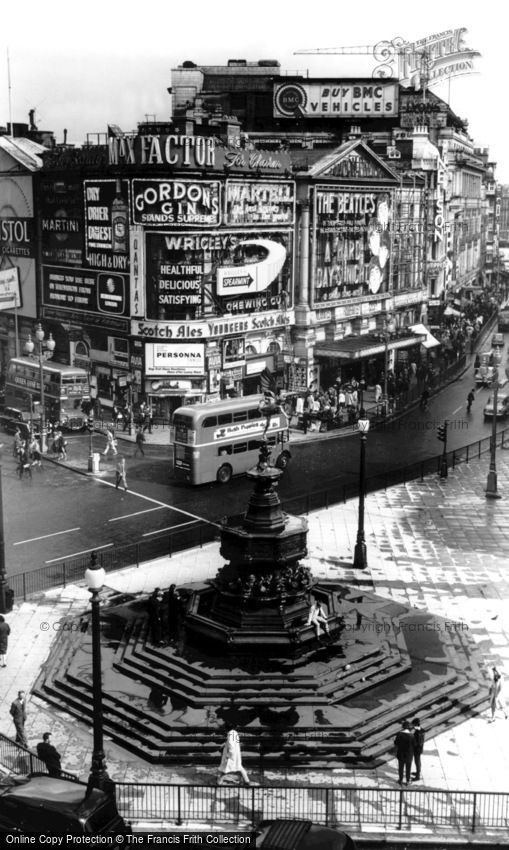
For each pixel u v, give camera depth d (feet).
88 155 229.25
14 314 263.49
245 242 225.56
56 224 241.96
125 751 90.02
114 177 220.02
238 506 166.91
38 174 245.86
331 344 257.14
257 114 359.25
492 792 75.20
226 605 106.83
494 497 178.29
